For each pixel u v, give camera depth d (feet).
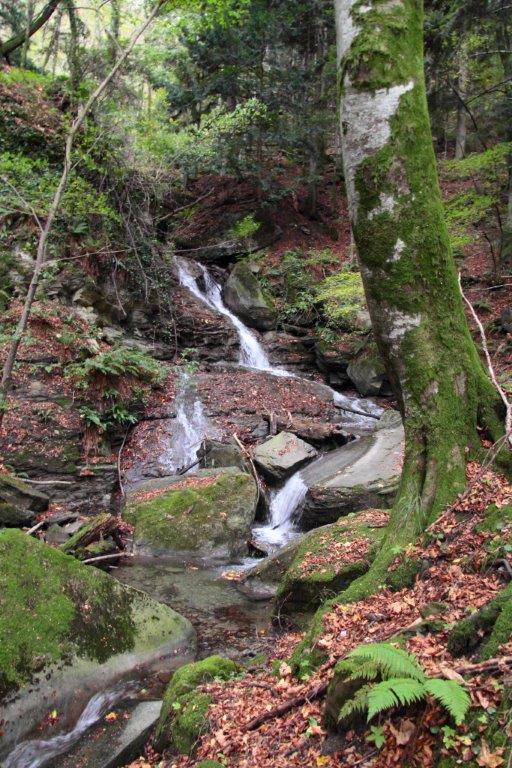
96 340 40.01
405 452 15.25
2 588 15.08
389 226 14.60
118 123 44.29
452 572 12.18
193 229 66.23
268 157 72.90
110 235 45.57
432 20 46.73
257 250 64.75
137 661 16.05
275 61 61.62
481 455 14.60
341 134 15.20
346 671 9.62
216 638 18.34
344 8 14.85
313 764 9.10
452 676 8.47
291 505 31.65
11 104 43.32
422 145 14.60
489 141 64.44
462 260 57.36
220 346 51.52
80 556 23.97
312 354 54.65
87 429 34.99
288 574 18.08
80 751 12.67
